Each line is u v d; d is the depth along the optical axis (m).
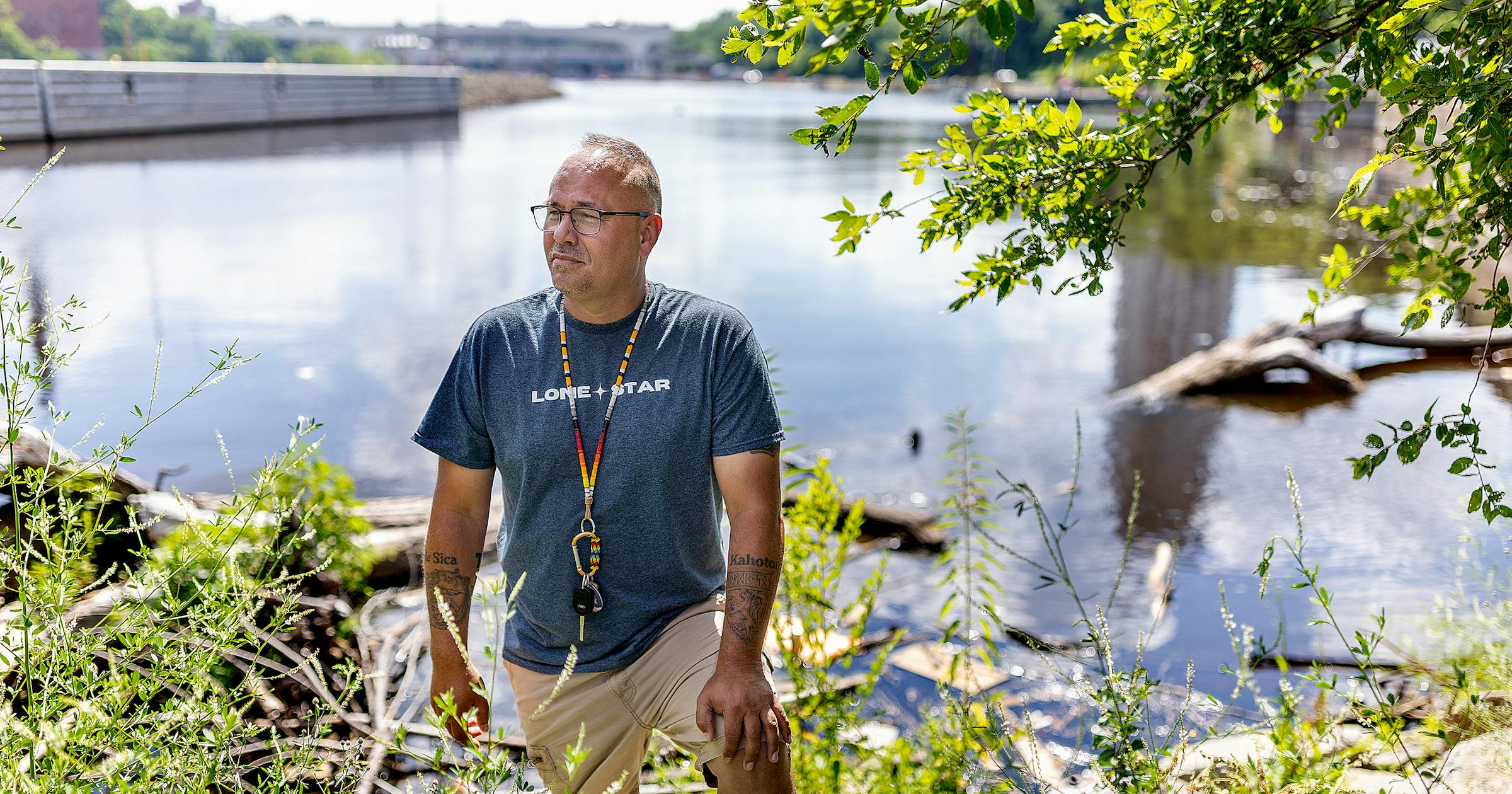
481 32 190.38
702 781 2.86
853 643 3.25
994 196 2.42
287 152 31.95
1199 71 2.33
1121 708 2.62
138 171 24.59
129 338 10.16
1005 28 1.72
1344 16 2.29
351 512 4.62
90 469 2.24
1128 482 6.94
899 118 66.31
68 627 1.98
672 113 73.44
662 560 2.39
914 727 3.69
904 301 13.12
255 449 7.41
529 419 2.35
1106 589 5.15
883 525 5.91
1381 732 2.59
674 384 2.33
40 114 29.17
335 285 13.14
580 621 2.39
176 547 2.53
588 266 2.27
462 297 12.68
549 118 62.31
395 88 54.41
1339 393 9.06
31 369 2.12
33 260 13.48
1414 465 6.86
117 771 1.84
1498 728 2.68
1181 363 9.56
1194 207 21.06
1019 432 8.14
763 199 22.92
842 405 8.88
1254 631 4.57
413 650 4.08
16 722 1.79
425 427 2.45
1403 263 2.51
